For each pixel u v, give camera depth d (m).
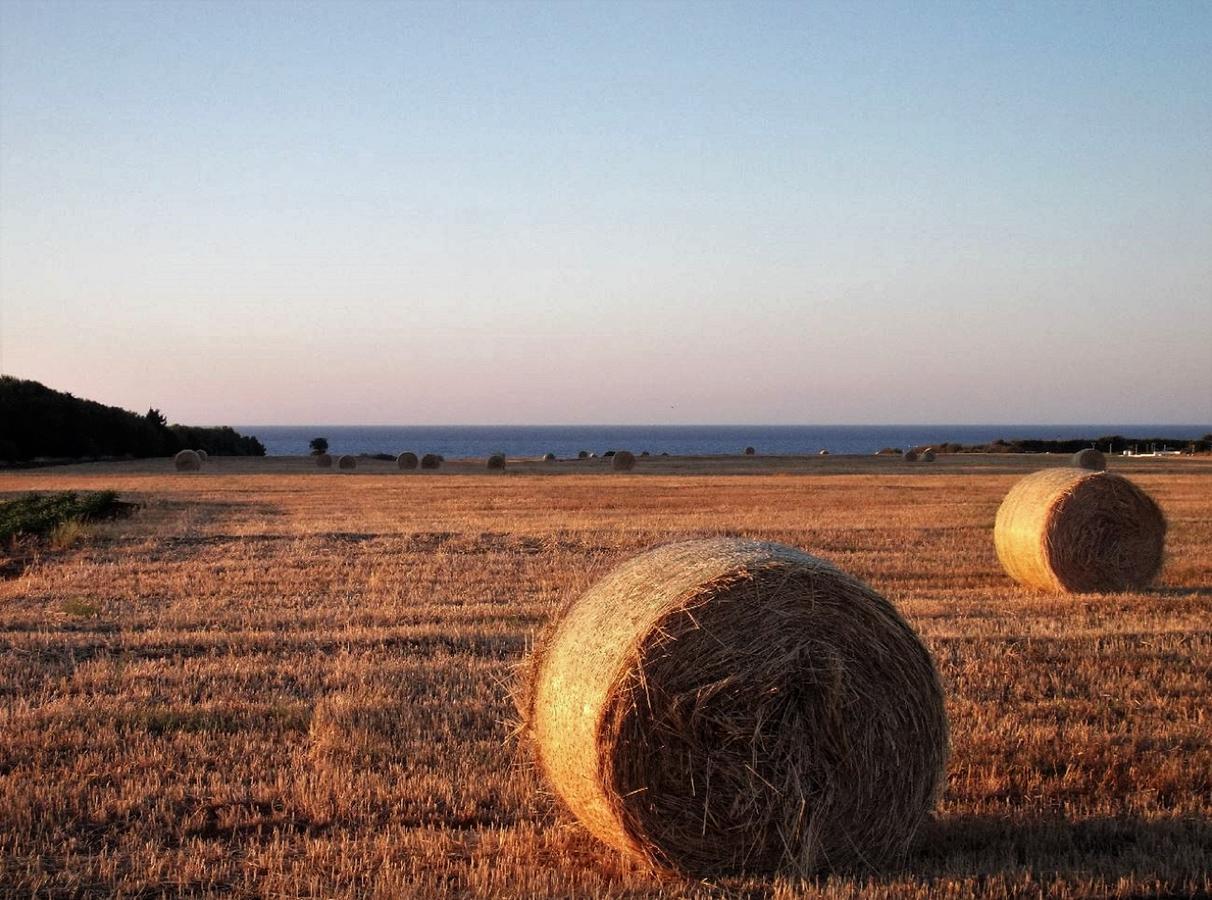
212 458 70.56
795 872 5.83
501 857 5.98
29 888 5.55
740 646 5.91
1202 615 13.06
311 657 10.57
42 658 10.62
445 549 19.92
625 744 5.82
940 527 23.34
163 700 9.03
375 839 6.16
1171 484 37.31
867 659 6.07
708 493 34.06
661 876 5.88
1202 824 6.36
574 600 6.95
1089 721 8.53
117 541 20.88
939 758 6.22
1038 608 13.62
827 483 38.97
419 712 8.57
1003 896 5.50
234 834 6.27
